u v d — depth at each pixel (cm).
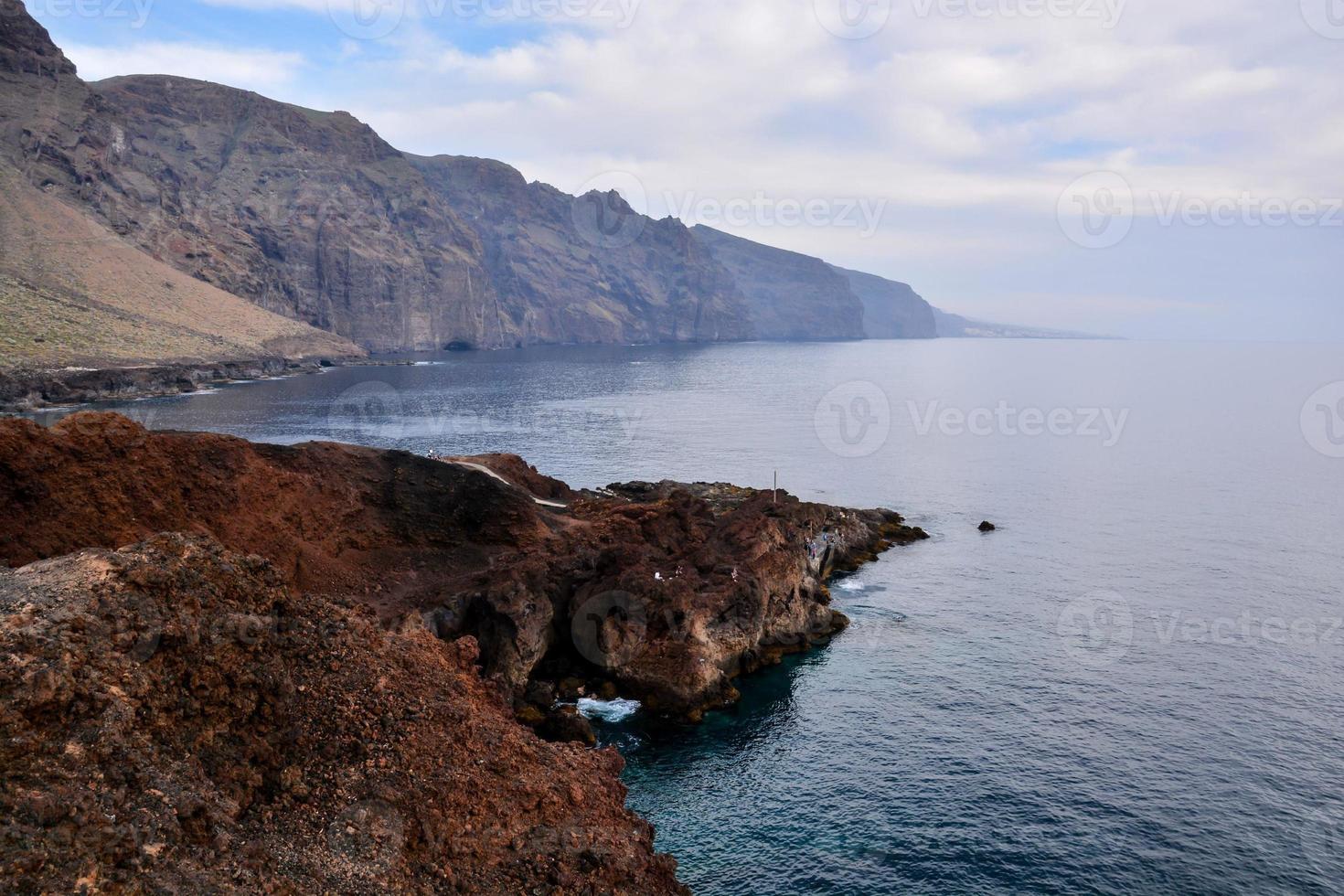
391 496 6281
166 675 2325
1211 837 3847
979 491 11562
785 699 5312
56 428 4831
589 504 7719
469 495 6419
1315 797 4156
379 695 2842
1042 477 12538
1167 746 4644
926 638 6291
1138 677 5538
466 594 5491
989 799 4150
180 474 5216
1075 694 5291
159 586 2452
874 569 8050
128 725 2094
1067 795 4188
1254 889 3512
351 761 2605
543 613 5550
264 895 1998
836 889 3512
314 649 2852
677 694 5175
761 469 12731
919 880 3562
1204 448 15350
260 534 5400
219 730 2388
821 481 12069
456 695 3145
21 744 1884
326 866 2248
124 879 1775
